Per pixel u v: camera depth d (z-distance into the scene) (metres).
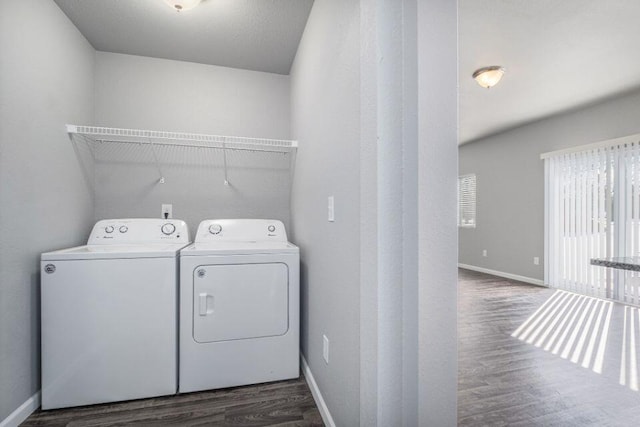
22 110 1.50
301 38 2.13
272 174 2.62
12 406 1.42
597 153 3.64
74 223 1.98
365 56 0.98
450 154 0.92
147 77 2.37
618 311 3.15
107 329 1.59
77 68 2.02
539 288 4.14
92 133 2.02
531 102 3.58
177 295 1.74
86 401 1.56
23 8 1.51
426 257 0.90
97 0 1.76
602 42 2.39
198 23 1.97
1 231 1.37
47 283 1.53
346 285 1.21
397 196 0.90
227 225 2.30
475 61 2.68
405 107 0.90
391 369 0.90
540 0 1.93
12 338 1.42
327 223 1.50
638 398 1.68
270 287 1.84
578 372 1.95
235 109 2.54
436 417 0.91
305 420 1.50
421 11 0.90
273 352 1.83
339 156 1.30
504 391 1.75
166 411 1.55
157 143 2.39
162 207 2.39
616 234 3.43
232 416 1.52
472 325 2.77
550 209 4.20
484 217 5.27
